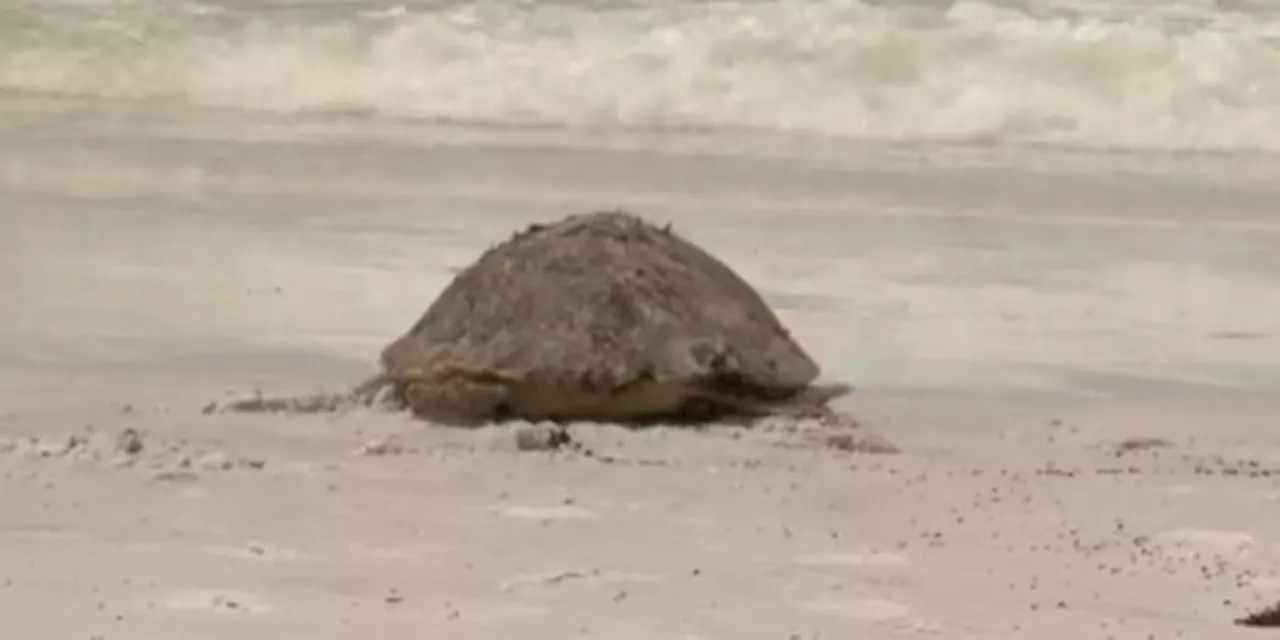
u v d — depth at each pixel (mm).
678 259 30109
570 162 55375
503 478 24234
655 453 26219
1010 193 53812
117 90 64000
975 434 28969
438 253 43062
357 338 35188
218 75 64812
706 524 22016
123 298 38062
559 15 68125
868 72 65688
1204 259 46219
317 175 52406
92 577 18594
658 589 18969
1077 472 26188
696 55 65750
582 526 21688
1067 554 21141
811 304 39375
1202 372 35062
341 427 27578
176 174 51844
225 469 24188
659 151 57812
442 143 57719
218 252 42781
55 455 24500
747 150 58562
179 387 30609
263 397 29312
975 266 44094
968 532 22094
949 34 66875
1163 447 28484
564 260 29469
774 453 26547
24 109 60312
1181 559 21047
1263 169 60000
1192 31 69562
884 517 22766
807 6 69000
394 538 20797
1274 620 18344
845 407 30672
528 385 28000
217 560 19500
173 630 16797
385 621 17359
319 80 64625
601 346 28281
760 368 29156
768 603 18594
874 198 52156
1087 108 64812
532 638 16969
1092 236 48375
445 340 28797
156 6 68375
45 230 44375
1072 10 71750
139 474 23594
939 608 18625
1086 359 35719
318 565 19469
